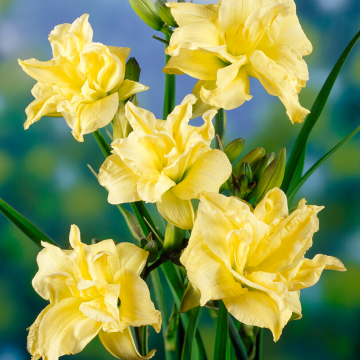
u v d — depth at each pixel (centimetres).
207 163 101
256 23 104
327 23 203
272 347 197
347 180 201
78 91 107
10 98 208
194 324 108
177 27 108
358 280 199
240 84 105
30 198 207
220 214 99
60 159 207
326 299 199
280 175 107
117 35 206
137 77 110
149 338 193
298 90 105
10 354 202
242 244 99
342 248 201
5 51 208
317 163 112
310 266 101
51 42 109
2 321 200
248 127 203
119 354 101
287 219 100
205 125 101
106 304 100
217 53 104
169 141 101
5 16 208
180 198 101
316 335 199
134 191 101
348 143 200
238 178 109
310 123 114
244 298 98
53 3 208
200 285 98
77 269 102
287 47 106
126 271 101
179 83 199
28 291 201
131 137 101
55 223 207
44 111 106
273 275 98
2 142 207
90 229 205
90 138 205
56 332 101
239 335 115
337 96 203
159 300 116
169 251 106
